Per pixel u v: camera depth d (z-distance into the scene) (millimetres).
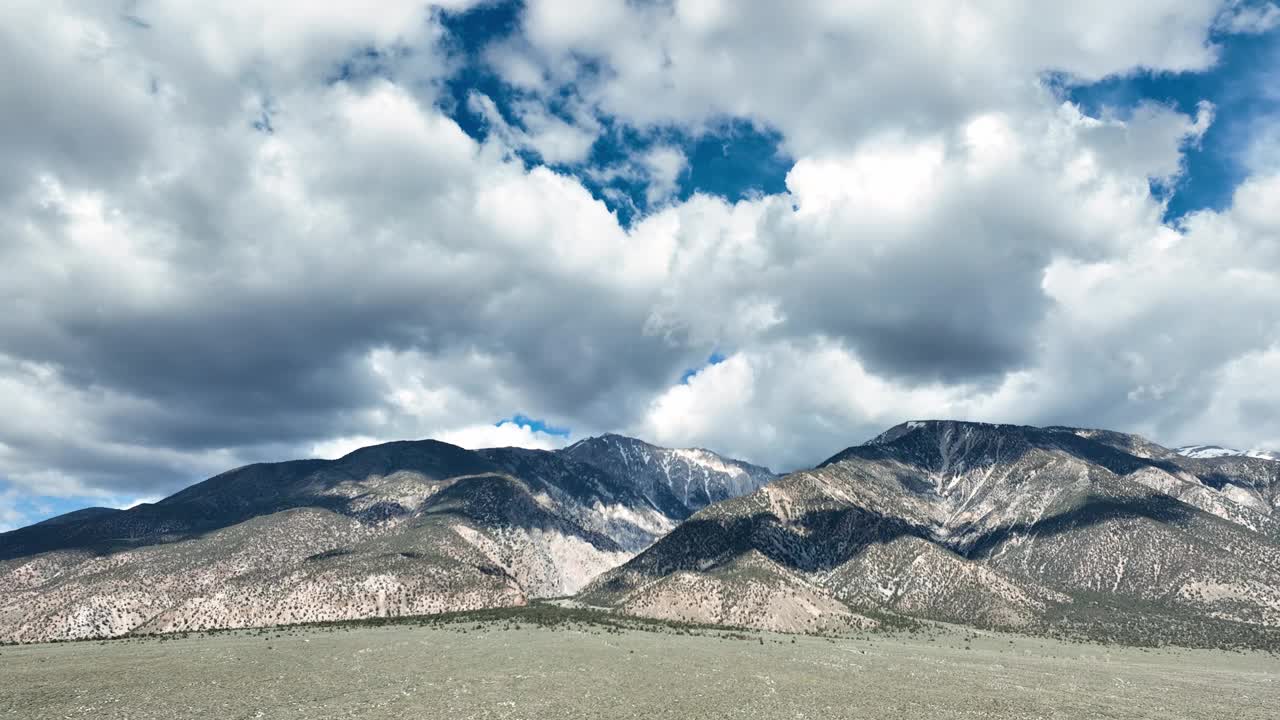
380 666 122000
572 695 100750
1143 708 109000
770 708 96562
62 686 103625
